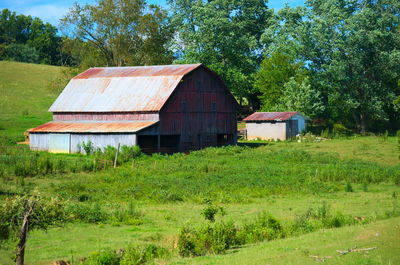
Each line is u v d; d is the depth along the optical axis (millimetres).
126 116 60594
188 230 21672
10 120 80062
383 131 87812
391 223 21562
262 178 40062
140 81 63562
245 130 75938
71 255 19781
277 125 73312
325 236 20375
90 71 70625
